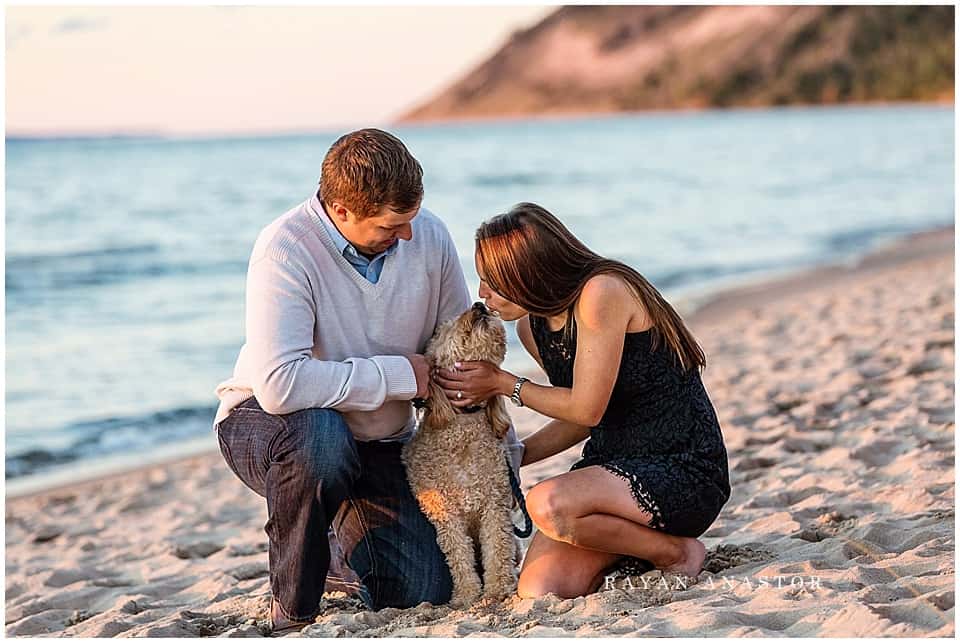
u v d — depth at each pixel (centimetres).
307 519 428
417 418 515
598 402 438
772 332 1254
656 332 445
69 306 1692
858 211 2959
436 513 466
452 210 3353
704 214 3038
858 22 13388
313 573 434
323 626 425
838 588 412
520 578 454
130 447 1002
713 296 1672
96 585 591
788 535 509
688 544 459
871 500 556
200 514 756
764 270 1980
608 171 4716
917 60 12644
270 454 434
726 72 13988
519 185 4128
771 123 9856
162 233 2569
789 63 13688
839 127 8194
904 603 380
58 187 3584
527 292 441
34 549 713
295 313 434
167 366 1309
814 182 3906
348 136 430
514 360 1238
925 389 810
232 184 3966
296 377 427
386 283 455
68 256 2164
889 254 2041
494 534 467
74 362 1329
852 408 795
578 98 14738
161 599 546
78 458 968
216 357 1358
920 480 578
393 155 420
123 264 2094
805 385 895
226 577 564
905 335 1064
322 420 430
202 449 993
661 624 383
